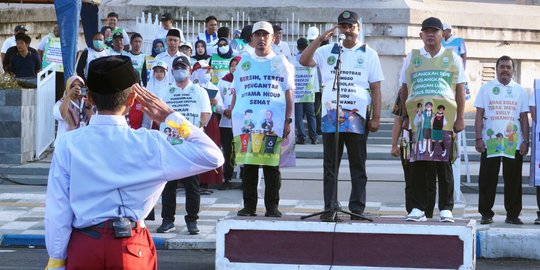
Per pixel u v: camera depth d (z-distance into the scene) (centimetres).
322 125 1044
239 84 1084
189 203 1159
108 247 475
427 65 1007
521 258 1093
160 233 1166
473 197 1455
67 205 478
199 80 1412
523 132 1216
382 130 1908
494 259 1096
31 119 1681
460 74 1008
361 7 2114
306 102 1795
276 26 1709
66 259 484
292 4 2127
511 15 2286
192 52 1739
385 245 914
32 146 1688
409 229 909
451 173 1002
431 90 1000
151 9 2138
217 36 1761
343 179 1530
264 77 1073
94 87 482
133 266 478
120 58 493
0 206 1359
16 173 1606
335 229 919
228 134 1476
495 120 1209
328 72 1042
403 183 1518
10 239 1149
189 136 486
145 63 1633
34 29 2338
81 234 479
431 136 997
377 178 1543
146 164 480
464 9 2264
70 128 862
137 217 482
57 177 479
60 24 1355
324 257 922
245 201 1087
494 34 2259
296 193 1459
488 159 1211
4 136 1642
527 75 2316
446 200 992
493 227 1184
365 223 919
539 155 1213
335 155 943
